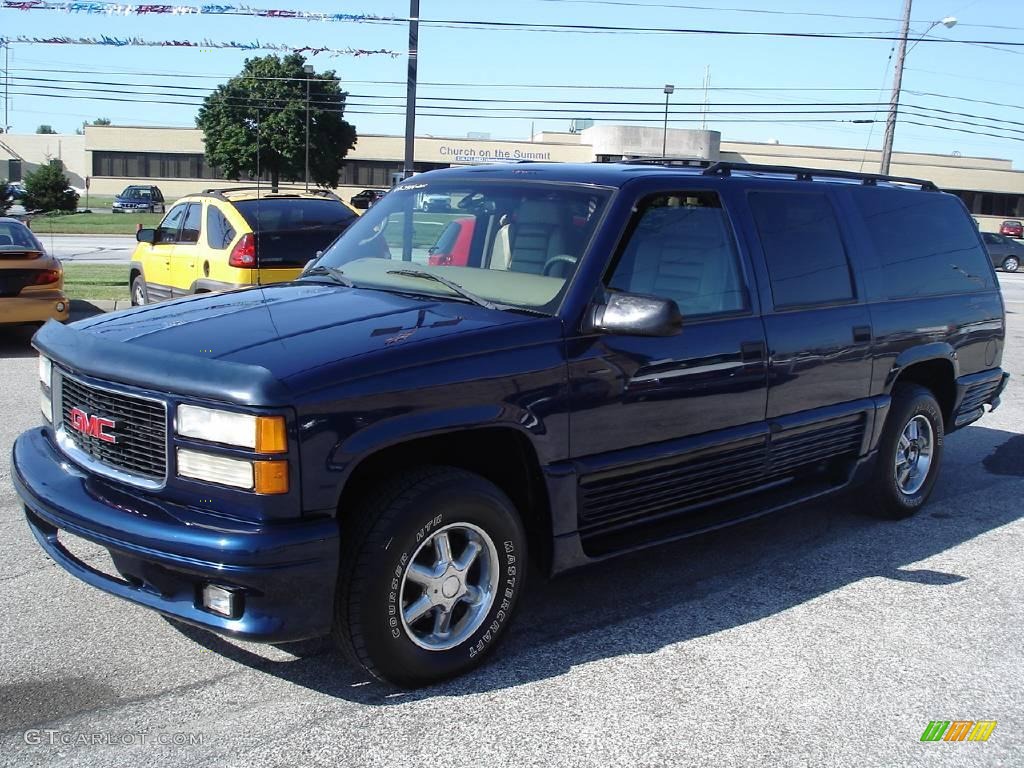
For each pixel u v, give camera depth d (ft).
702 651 13.32
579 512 13.10
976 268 21.21
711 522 15.06
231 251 32.35
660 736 11.09
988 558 17.49
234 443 10.32
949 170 200.44
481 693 11.91
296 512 10.41
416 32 42.42
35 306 33.81
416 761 10.37
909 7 108.78
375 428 10.84
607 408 13.07
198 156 231.09
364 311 12.62
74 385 12.27
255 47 51.44
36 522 12.62
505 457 13.09
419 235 15.25
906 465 19.45
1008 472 23.77
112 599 14.17
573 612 14.49
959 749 11.10
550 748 10.73
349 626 11.10
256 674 12.17
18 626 13.25
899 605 15.17
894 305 18.22
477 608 12.25
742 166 16.20
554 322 12.61
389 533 11.02
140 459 11.24
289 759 10.32
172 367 10.78
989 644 13.87
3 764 10.05
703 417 14.43
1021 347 46.16
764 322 15.31
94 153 229.45
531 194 14.52
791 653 13.35
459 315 12.62
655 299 12.30
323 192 36.76
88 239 110.42
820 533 18.67
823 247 16.97
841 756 10.85
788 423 15.80
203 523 10.49
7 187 158.92
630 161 16.94
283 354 10.90
